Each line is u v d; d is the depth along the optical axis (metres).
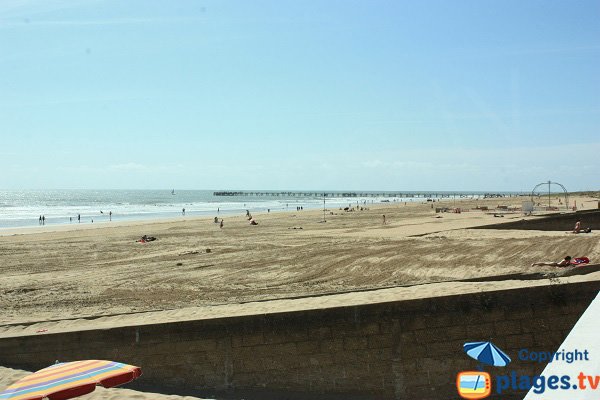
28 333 10.65
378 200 172.88
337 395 9.70
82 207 120.31
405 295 10.76
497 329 9.70
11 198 182.38
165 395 9.51
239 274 22.50
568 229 39.09
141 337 10.08
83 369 7.30
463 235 34.91
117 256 31.00
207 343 9.98
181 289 19.58
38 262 29.06
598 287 9.68
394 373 9.68
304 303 11.34
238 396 9.73
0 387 9.12
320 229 46.72
